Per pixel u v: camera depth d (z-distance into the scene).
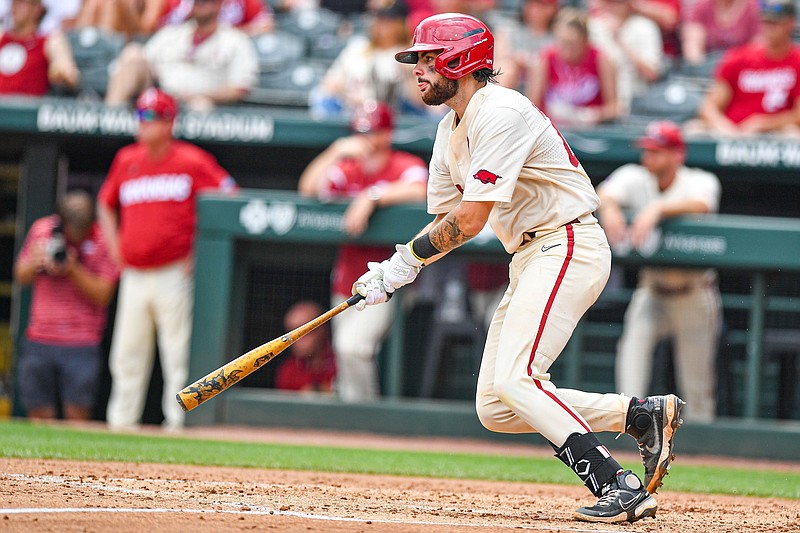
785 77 36.16
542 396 14.10
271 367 33.62
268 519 12.98
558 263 14.23
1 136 37.47
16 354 35.88
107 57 40.94
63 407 36.03
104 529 11.62
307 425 32.34
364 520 13.38
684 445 31.05
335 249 32.88
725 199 37.25
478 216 13.94
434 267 32.41
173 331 34.03
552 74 37.06
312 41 43.06
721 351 31.62
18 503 13.42
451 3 37.62
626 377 31.97
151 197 33.94
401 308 32.38
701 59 42.09
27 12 39.38
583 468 14.04
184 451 23.73
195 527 12.00
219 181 34.59
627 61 39.59
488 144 13.89
